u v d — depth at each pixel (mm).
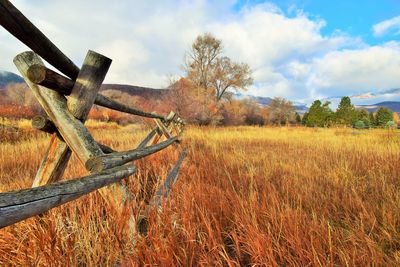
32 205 671
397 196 2564
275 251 1661
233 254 1850
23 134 9203
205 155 5246
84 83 1360
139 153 1869
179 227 1882
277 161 5090
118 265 1458
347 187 3203
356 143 7430
